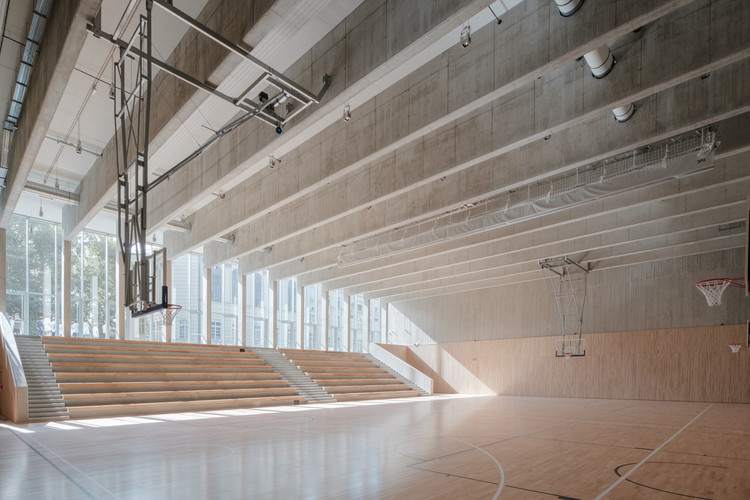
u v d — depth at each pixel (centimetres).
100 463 672
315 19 1030
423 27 841
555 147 1284
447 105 1066
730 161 1372
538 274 2709
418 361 3234
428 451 770
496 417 1363
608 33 792
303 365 2458
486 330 2945
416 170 1391
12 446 838
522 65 923
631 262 2366
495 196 1750
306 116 1103
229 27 925
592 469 625
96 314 2297
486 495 491
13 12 1052
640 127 1115
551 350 2630
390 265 2431
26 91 1307
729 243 2108
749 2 811
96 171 1741
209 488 521
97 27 862
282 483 545
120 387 1538
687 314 2259
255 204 1745
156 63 927
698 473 603
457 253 2386
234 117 1408
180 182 1686
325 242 2145
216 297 2772
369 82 970
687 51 873
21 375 1276
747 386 2047
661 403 2023
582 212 1688
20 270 2048
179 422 1230
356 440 900
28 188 1788
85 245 2295
